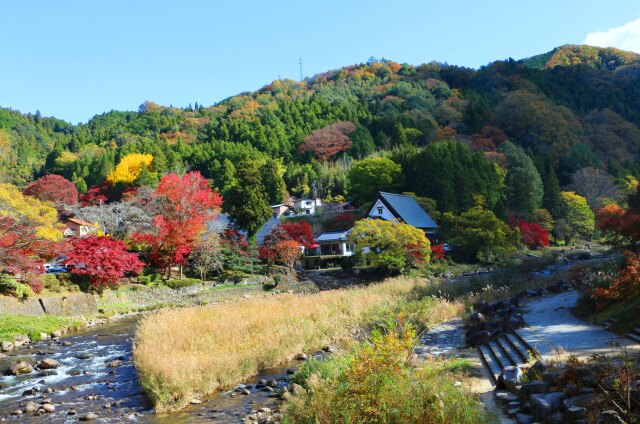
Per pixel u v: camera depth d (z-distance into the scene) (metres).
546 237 66.56
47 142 137.25
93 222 51.50
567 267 42.00
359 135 106.00
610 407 8.49
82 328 30.03
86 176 99.94
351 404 9.49
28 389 16.70
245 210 53.91
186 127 134.12
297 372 15.61
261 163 94.88
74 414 14.16
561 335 16.56
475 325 20.03
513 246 56.12
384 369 10.26
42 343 25.19
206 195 44.75
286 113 126.75
